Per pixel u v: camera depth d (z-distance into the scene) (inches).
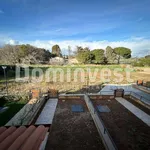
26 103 419.5
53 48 2672.2
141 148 234.7
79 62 1838.1
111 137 262.1
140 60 1750.7
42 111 382.0
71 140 252.1
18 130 148.7
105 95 499.5
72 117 345.7
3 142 120.3
